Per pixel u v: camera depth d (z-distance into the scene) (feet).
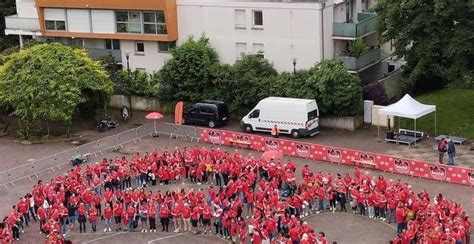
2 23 313.12
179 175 192.75
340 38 242.78
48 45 244.22
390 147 210.18
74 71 235.61
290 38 242.58
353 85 226.17
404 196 160.04
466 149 203.10
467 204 168.86
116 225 169.48
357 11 259.80
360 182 169.07
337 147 206.08
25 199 173.27
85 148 222.89
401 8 217.56
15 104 232.94
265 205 157.58
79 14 271.28
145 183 191.11
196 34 258.57
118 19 265.75
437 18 212.43
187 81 248.93
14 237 164.14
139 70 270.87
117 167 189.37
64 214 165.89
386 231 159.22
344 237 157.07
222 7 250.78
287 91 231.50
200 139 226.17
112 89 246.68
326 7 238.48
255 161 186.80
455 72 214.07
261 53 249.34
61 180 179.93
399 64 262.06
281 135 225.56
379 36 229.04
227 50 254.68
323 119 232.53
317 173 190.29
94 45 277.44
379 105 230.27
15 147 231.30
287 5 239.71
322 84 224.74
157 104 258.98
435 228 137.08
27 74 232.73
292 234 144.46
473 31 208.64
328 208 172.55
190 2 255.91
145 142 228.22
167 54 264.72
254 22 247.70
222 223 160.25
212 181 193.16
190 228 165.68
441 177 183.83
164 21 258.98
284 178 178.81
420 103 219.20
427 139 214.07
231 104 245.04
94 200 172.04
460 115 224.74
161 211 164.66
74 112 244.22
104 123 242.17
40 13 277.03
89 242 161.79
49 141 234.17
